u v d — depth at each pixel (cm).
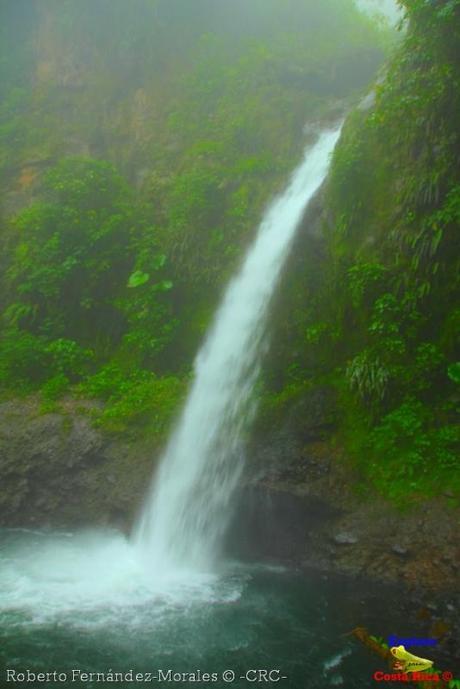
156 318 1324
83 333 1431
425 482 802
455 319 894
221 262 1362
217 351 1212
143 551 898
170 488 963
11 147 1961
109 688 524
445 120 975
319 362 1045
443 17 959
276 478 872
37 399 1208
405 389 891
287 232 1214
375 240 1030
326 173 1238
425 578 712
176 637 615
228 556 873
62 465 1046
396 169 1048
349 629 636
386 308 928
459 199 895
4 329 1455
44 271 1423
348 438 895
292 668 562
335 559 791
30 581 761
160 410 1089
